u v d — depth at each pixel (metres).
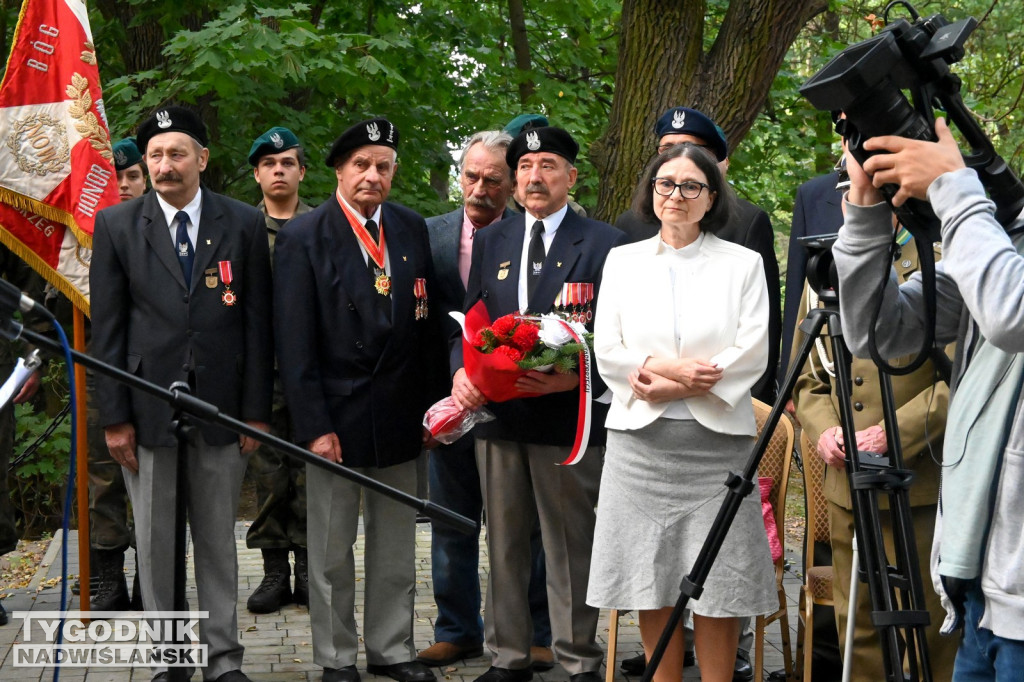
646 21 6.84
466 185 4.57
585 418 3.78
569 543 4.05
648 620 3.43
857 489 2.32
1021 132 9.49
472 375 3.91
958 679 2.15
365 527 4.30
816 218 4.21
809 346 2.48
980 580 2.03
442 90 9.74
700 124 4.10
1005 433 2.00
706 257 3.55
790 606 5.23
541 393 3.91
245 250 4.13
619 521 3.45
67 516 2.41
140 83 8.20
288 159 5.31
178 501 2.92
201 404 2.60
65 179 4.67
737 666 4.28
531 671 4.18
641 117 6.85
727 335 3.46
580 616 4.05
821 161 9.93
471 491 4.48
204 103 8.58
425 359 4.37
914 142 1.91
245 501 8.74
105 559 5.03
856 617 3.58
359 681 4.14
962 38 1.86
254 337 4.11
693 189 3.47
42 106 4.69
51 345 2.36
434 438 4.08
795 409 3.81
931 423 3.32
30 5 4.72
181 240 4.08
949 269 1.88
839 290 2.19
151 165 4.05
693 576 2.69
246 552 6.17
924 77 1.92
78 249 4.73
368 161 4.16
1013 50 9.97
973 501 2.01
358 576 5.69
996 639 2.00
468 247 4.59
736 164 9.54
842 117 1.98
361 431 4.11
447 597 4.47
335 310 4.12
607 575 3.44
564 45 10.27
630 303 3.56
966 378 2.10
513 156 4.17
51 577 5.58
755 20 6.73
